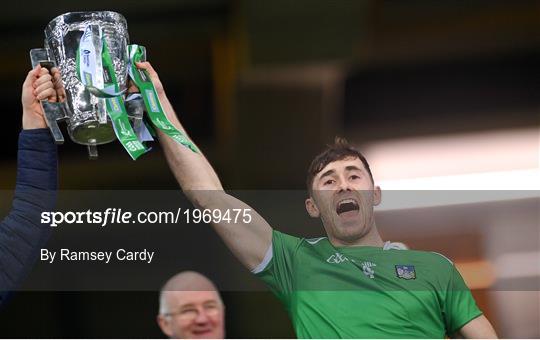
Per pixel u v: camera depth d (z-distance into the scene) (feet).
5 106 46.52
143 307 27.14
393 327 25.17
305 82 49.24
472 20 51.67
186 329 26.08
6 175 46.01
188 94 49.47
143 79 24.61
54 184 25.25
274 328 26.89
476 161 42.83
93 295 28.96
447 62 50.67
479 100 49.14
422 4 51.72
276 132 46.88
